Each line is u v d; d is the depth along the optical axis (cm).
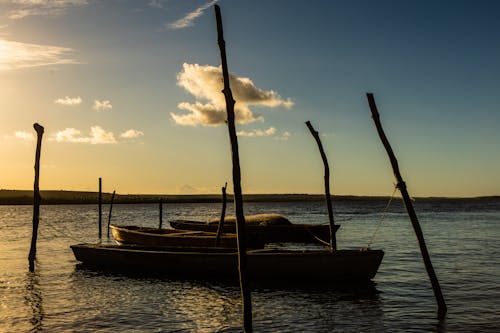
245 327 1011
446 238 3991
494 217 7844
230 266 1916
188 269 1986
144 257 2067
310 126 2238
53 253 2959
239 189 1017
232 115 1024
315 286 1834
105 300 1630
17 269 2294
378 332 1260
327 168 2234
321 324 1335
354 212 10844
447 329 1282
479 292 1747
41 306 1545
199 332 1267
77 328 1300
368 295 1695
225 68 1030
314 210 12912
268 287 1823
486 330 1270
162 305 1558
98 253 2205
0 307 1532
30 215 10225
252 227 3391
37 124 2291
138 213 10975
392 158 1421
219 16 1037
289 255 1853
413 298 1647
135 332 1265
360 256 1816
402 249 3194
